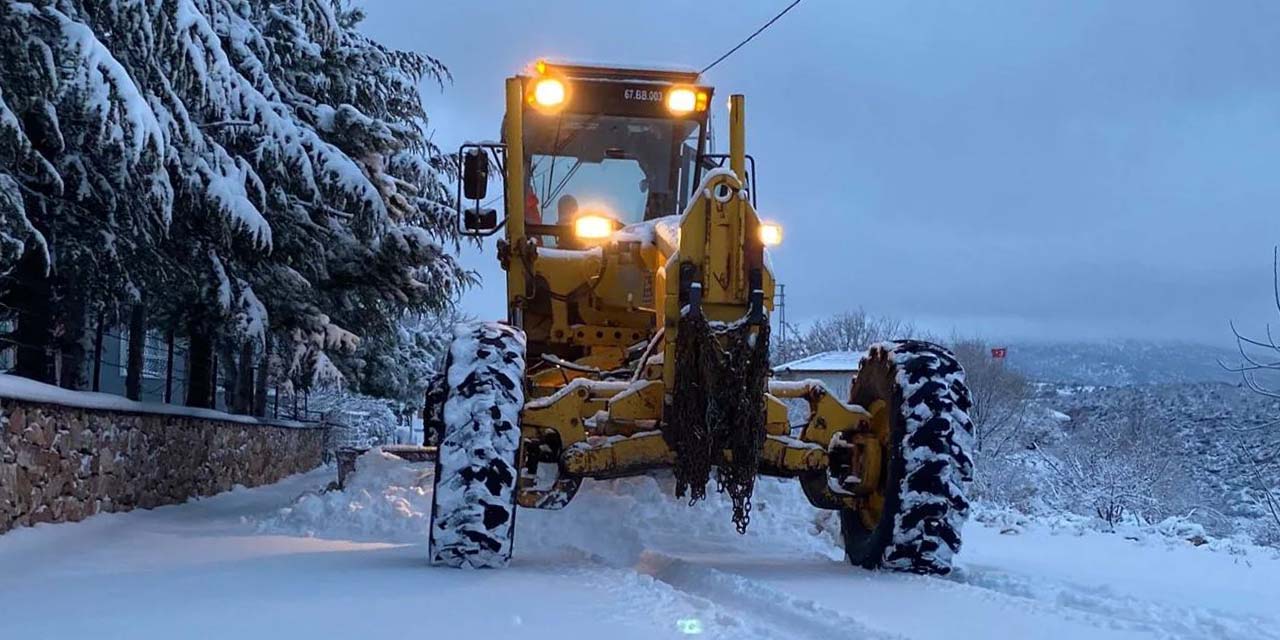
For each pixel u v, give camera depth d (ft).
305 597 15.72
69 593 16.58
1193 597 20.03
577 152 26.76
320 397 99.55
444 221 48.06
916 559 19.10
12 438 24.48
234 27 37.52
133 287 32.58
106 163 28.55
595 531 24.44
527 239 25.22
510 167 25.35
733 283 18.33
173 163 28.17
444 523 18.35
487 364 18.83
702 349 18.15
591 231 24.89
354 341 46.37
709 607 14.98
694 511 26.63
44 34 24.79
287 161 35.37
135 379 37.99
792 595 16.39
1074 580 20.48
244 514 33.30
